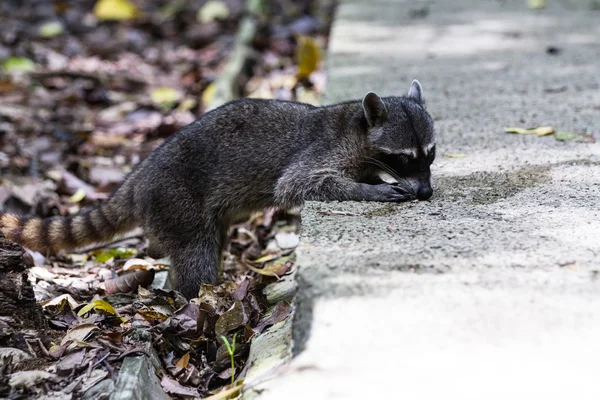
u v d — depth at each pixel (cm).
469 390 519
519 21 1706
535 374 530
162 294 852
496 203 803
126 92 1703
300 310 618
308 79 1662
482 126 1076
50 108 1559
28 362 662
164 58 1942
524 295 606
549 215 759
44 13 2148
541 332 567
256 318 795
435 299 604
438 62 1415
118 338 700
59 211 1141
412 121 884
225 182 918
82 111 1573
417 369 538
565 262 652
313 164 899
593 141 989
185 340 765
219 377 716
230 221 962
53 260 983
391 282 625
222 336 702
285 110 938
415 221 759
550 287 616
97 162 1333
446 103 1188
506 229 726
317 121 924
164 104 1600
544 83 1260
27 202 1112
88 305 782
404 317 586
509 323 577
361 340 566
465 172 909
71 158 1327
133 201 928
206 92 1609
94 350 679
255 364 670
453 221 754
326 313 593
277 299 838
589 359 541
